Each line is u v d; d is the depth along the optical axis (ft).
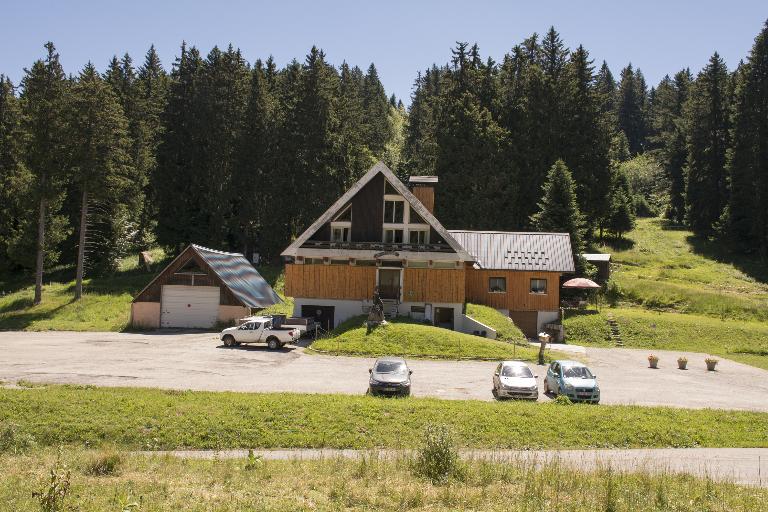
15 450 52.85
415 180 155.74
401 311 140.67
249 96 230.68
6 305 176.04
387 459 51.70
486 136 227.81
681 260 238.27
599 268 206.18
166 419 61.41
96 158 180.55
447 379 89.56
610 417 66.39
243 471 46.75
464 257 137.80
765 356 140.26
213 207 219.00
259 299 156.15
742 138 242.78
